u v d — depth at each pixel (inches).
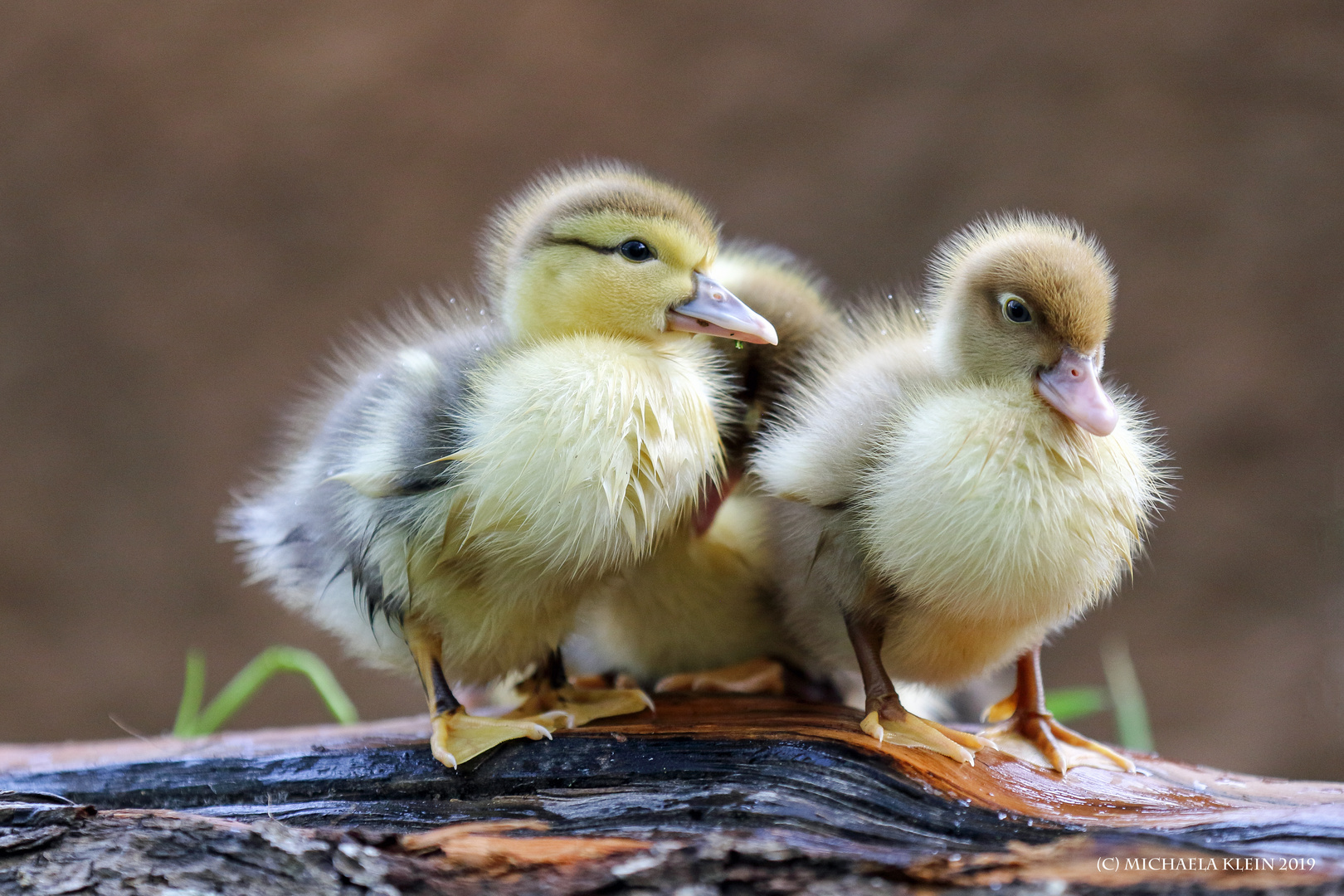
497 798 47.5
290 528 48.8
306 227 76.0
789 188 76.7
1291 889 45.8
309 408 49.7
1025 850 46.5
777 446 48.4
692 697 49.0
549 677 48.8
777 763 47.4
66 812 46.7
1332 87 74.0
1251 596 65.4
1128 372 69.7
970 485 47.5
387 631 48.5
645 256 48.7
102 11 77.0
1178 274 71.3
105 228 74.9
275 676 65.6
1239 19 75.6
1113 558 48.0
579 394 47.8
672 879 46.3
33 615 66.4
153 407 72.2
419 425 47.9
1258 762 59.9
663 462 48.1
